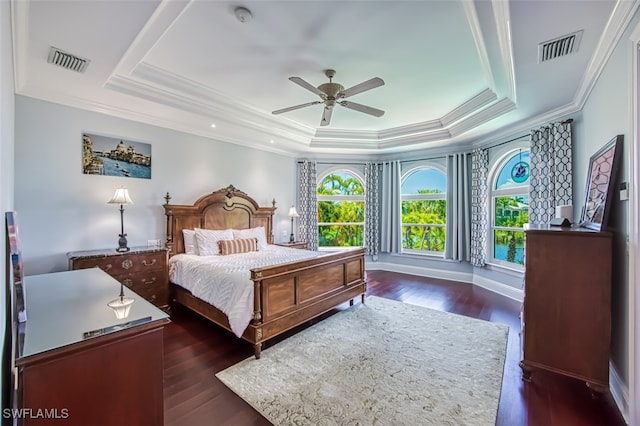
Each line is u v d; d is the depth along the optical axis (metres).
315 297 3.25
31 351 0.95
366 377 2.28
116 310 1.32
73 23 1.99
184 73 3.15
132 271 3.30
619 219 2.08
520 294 4.19
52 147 3.14
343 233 6.51
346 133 5.50
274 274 2.74
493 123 4.10
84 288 1.72
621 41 2.02
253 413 1.88
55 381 0.98
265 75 3.20
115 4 1.81
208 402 1.98
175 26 2.34
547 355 2.18
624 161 2.02
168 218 4.03
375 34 2.45
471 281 5.27
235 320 2.65
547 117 3.72
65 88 2.99
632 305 1.80
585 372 2.06
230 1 2.06
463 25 2.32
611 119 2.27
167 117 3.86
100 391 1.07
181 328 3.24
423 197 5.98
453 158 5.44
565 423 1.81
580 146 3.32
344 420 1.81
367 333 3.09
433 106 4.13
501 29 2.18
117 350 1.11
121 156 3.65
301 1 2.06
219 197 4.62
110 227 3.55
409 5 2.10
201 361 2.52
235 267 3.14
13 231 1.28
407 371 2.36
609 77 2.29
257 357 2.56
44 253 3.10
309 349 2.73
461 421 1.81
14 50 2.07
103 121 3.50
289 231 5.98
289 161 6.01
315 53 2.75
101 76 2.76
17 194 2.94
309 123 4.97
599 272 2.04
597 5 1.79
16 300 1.17
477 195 4.98
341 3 2.08
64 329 1.11
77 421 1.03
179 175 4.23
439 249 5.77
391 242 6.20
